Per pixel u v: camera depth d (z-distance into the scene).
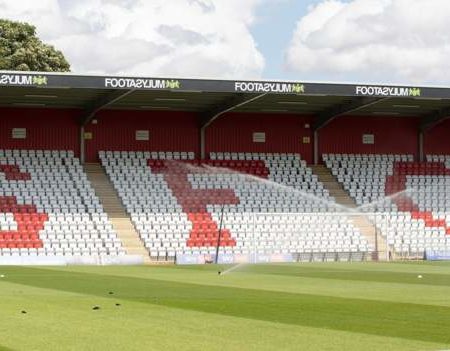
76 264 39.84
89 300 20.77
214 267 36.84
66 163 46.75
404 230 47.41
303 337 14.16
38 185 44.84
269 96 45.31
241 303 19.88
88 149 47.78
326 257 43.88
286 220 46.16
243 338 14.04
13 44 68.62
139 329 15.12
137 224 43.97
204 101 46.41
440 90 43.38
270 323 16.02
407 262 41.31
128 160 47.75
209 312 17.89
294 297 21.47
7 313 17.69
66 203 44.19
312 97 45.78
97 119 48.00
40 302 20.23
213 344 13.38
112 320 16.45
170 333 14.62
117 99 42.94
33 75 38.84
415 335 14.42
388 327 15.46
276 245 44.94
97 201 44.78
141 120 48.69
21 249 41.09
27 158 46.31
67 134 47.59
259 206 46.81
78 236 42.34
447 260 43.81
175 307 18.95
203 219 45.25
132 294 22.53
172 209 45.47
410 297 21.45
